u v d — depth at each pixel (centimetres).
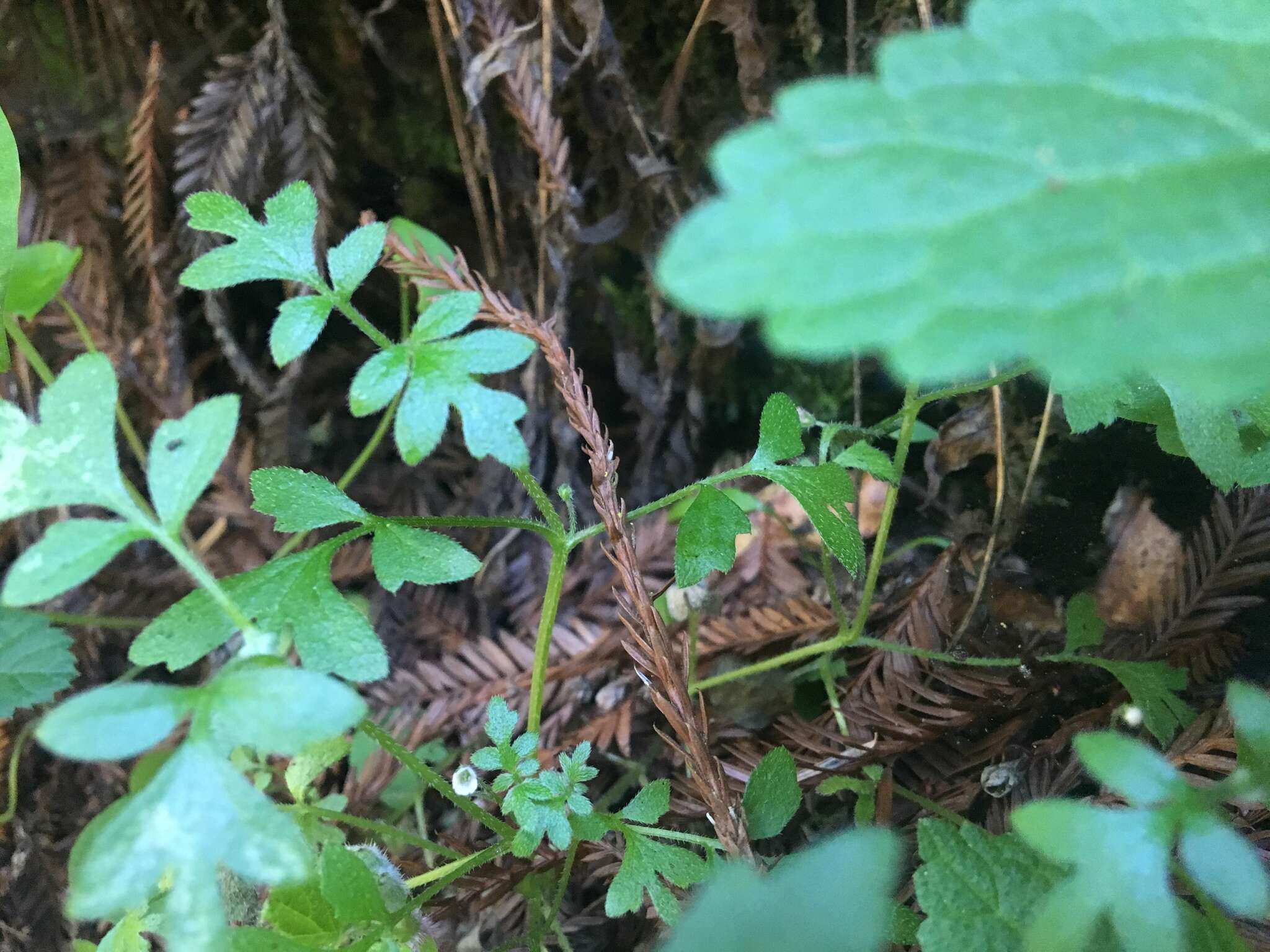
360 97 21
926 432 18
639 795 12
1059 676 15
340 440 25
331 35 20
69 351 22
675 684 11
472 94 18
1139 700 13
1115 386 12
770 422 13
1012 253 6
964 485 19
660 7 19
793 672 17
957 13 17
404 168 22
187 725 18
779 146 6
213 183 20
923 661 16
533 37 18
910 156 6
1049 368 6
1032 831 9
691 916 8
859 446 14
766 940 7
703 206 6
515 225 21
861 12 18
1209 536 15
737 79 19
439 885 12
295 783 13
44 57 20
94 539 9
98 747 8
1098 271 6
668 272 6
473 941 16
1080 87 6
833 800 15
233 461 22
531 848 11
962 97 6
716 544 12
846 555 12
